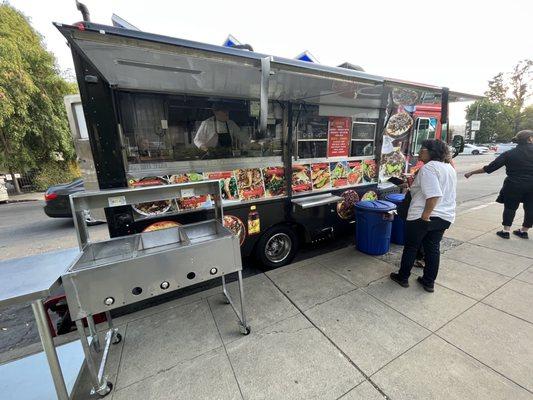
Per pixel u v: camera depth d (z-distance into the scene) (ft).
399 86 9.71
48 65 38.27
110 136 7.98
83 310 5.64
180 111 9.36
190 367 6.71
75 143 8.53
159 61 6.70
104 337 7.95
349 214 13.80
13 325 9.57
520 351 6.75
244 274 11.60
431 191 8.39
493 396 5.60
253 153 10.86
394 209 11.93
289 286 10.16
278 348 7.17
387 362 6.57
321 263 11.92
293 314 8.54
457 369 6.28
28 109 35.65
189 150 9.70
